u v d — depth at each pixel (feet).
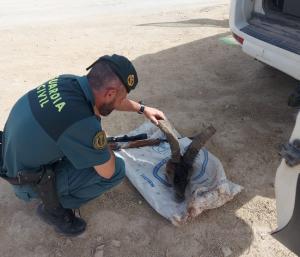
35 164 7.83
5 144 8.07
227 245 8.74
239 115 13.06
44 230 9.12
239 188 9.77
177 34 19.53
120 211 9.59
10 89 14.76
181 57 17.03
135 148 10.78
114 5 25.05
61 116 7.11
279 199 6.89
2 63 16.90
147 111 9.59
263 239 8.86
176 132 11.55
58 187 8.39
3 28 21.21
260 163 11.00
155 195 9.57
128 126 12.53
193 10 23.47
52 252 8.65
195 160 10.02
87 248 8.73
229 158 11.19
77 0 26.45
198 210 9.04
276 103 13.62
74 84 7.36
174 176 9.48
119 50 17.93
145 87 14.74
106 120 12.82
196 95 14.21
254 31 11.76
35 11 24.16
